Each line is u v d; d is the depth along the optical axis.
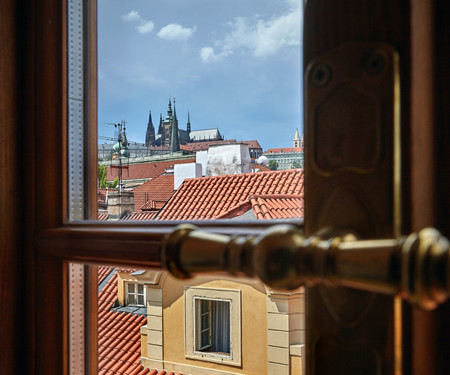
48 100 0.58
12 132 0.58
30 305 0.58
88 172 0.65
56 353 0.57
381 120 0.21
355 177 0.22
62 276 0.56
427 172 0.23
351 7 0.22
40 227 0.57
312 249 0.18
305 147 0.23
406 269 0.15
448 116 0.23
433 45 0.24
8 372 0.57
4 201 0.57
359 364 0.21
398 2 0.22
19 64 0.59
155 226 0.44
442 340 0.24
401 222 0.22
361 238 0.21
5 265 0.57
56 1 0.59
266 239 0.18
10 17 0.58
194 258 0.21
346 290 0.21
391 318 0.21
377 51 0.22
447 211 0.23
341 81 0.22
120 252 0.44
